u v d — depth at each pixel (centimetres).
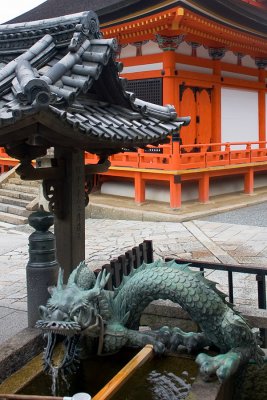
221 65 1798
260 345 421
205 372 322
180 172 1419
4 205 1555
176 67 1599
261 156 1822
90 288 355
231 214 1443
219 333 351
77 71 384
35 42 430
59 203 482
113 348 359
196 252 1011
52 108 314
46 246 422
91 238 1191
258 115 2034
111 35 1605
